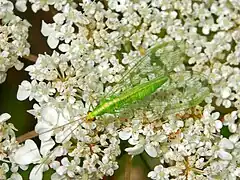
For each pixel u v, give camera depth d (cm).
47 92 10
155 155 10
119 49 11
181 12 11
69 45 11
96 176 10
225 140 10
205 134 10
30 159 10
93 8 11
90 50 10
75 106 10
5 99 11
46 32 10
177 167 10
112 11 11
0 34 10
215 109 11
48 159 10
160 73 10
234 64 11
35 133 10
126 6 11
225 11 11
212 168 10
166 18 11
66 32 10
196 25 11
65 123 10
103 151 10
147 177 11
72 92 10
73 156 10
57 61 10
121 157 10
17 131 11
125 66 11
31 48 11
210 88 11
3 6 10
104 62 11
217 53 11
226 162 10
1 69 10
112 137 10
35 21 11
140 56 11
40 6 11
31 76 10
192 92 10
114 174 10
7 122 11
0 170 10
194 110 10
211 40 11
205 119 10
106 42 11
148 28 11
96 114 10
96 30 11
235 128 10
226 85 11
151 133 10
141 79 10
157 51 10
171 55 11
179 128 10
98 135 10
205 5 11
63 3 11
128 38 11
